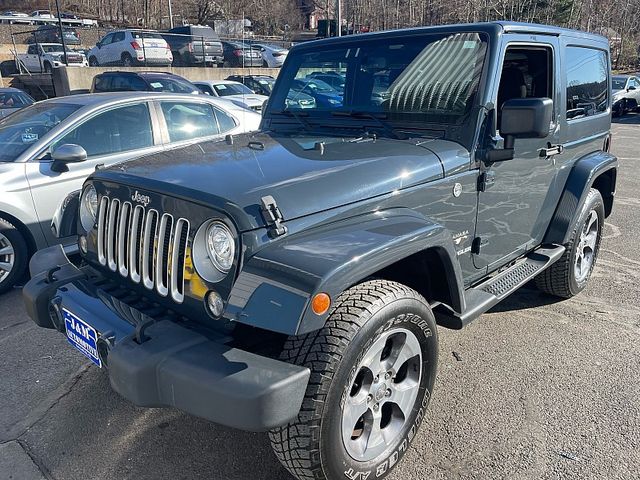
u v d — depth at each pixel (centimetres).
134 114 552
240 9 4019
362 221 241
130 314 241
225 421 196
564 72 379
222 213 214
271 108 381
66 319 263
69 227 311
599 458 268
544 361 356
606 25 3903
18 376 349
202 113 609
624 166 1078
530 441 280
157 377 207
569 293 437
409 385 258
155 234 240
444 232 254
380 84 332
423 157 279
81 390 333
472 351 369
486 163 308
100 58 2373
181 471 265
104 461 273
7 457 276
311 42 372
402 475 259
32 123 526
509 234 352
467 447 277
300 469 218
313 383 209
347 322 216
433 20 3306
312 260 206
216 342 216
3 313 443
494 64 302
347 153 279
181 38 2416
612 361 356
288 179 239
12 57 2673
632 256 557
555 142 378
